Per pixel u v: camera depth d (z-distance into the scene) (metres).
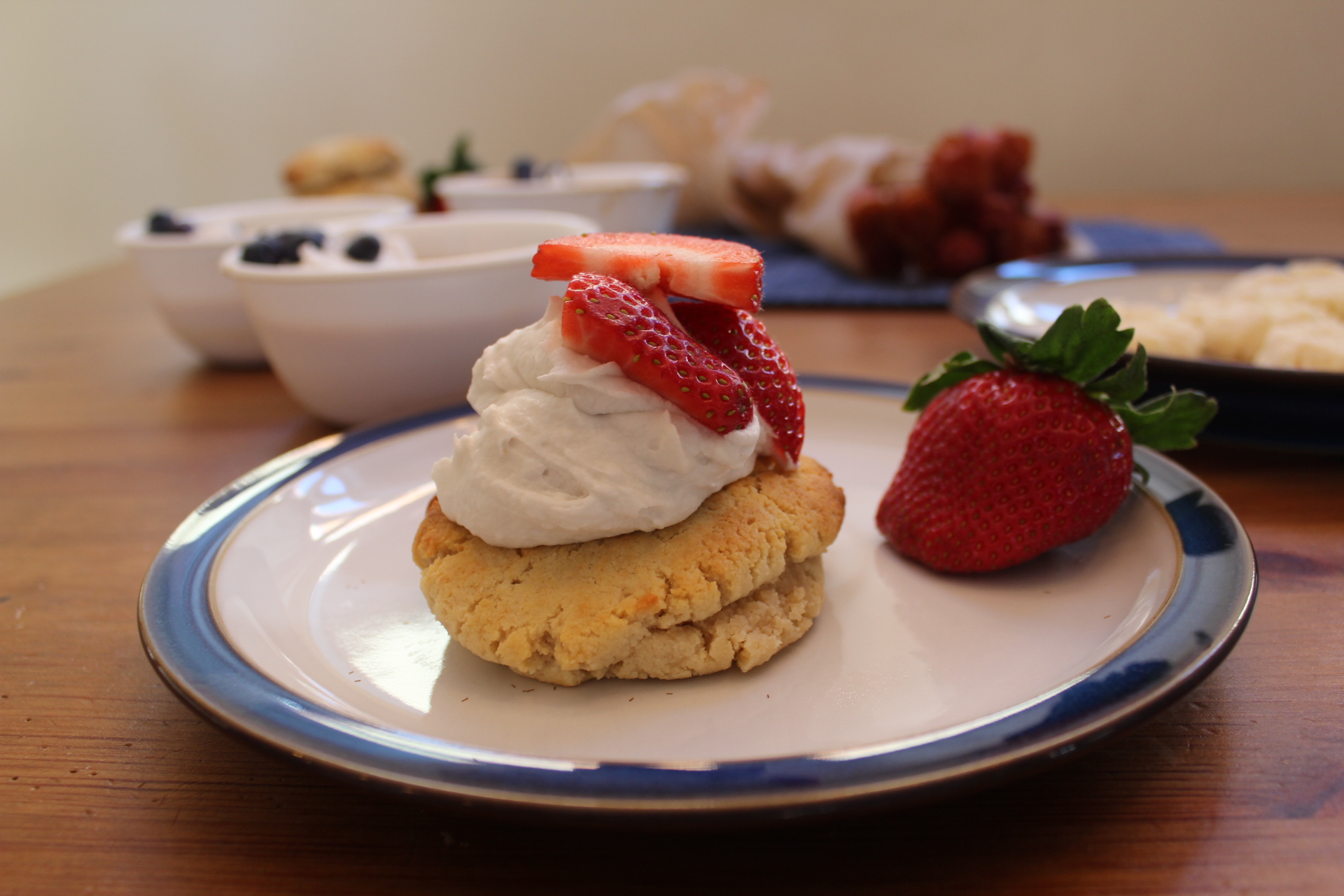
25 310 0.66
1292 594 0.29
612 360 0.27
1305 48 1.06
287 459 0.33
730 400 0.27
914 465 0.30
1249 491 0.34
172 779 0.25
